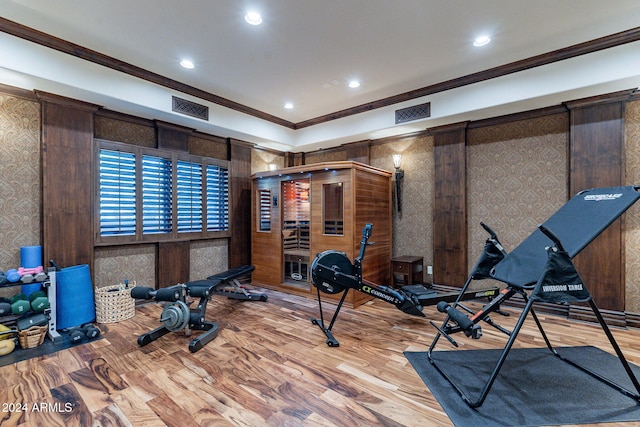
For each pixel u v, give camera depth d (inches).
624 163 125.0
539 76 129.8
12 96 121.5
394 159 190.2
